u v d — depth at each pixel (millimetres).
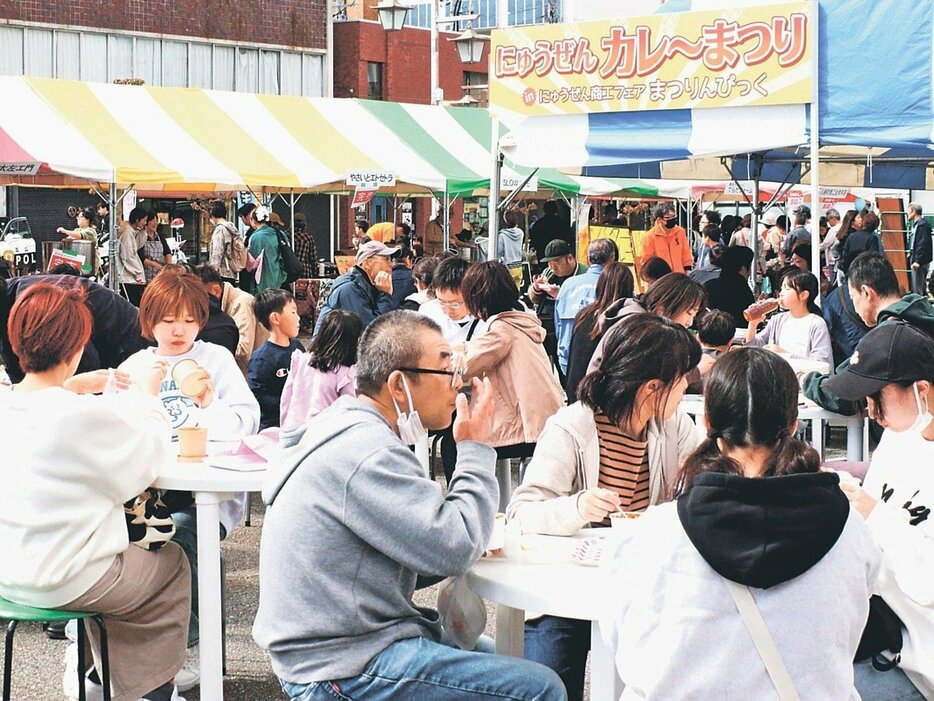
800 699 2412
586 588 3180
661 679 2477
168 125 13828
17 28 24750
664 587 2512
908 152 11477
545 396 6336
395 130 15930
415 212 29750
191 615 4875
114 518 3814
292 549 3014
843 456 9242
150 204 22703
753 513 2439
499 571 3348
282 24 28562
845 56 8125
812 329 7910
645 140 8992
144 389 4594
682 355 3641
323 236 28312
